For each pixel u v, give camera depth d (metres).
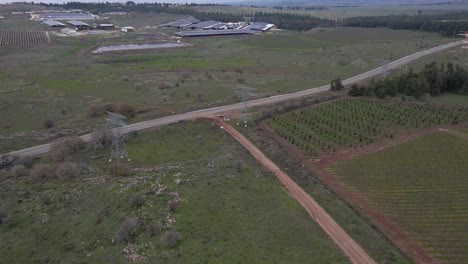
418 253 54.59
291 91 135.50
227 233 58.62
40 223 64.94
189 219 61.88
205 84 147.75
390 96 123.19
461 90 128.38
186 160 86.56
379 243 56.53
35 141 100.12
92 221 63.97
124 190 72.38
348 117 106.00
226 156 85.25
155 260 53.88
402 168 78.75
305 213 64.25
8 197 74.12
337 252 54.81
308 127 100.62
